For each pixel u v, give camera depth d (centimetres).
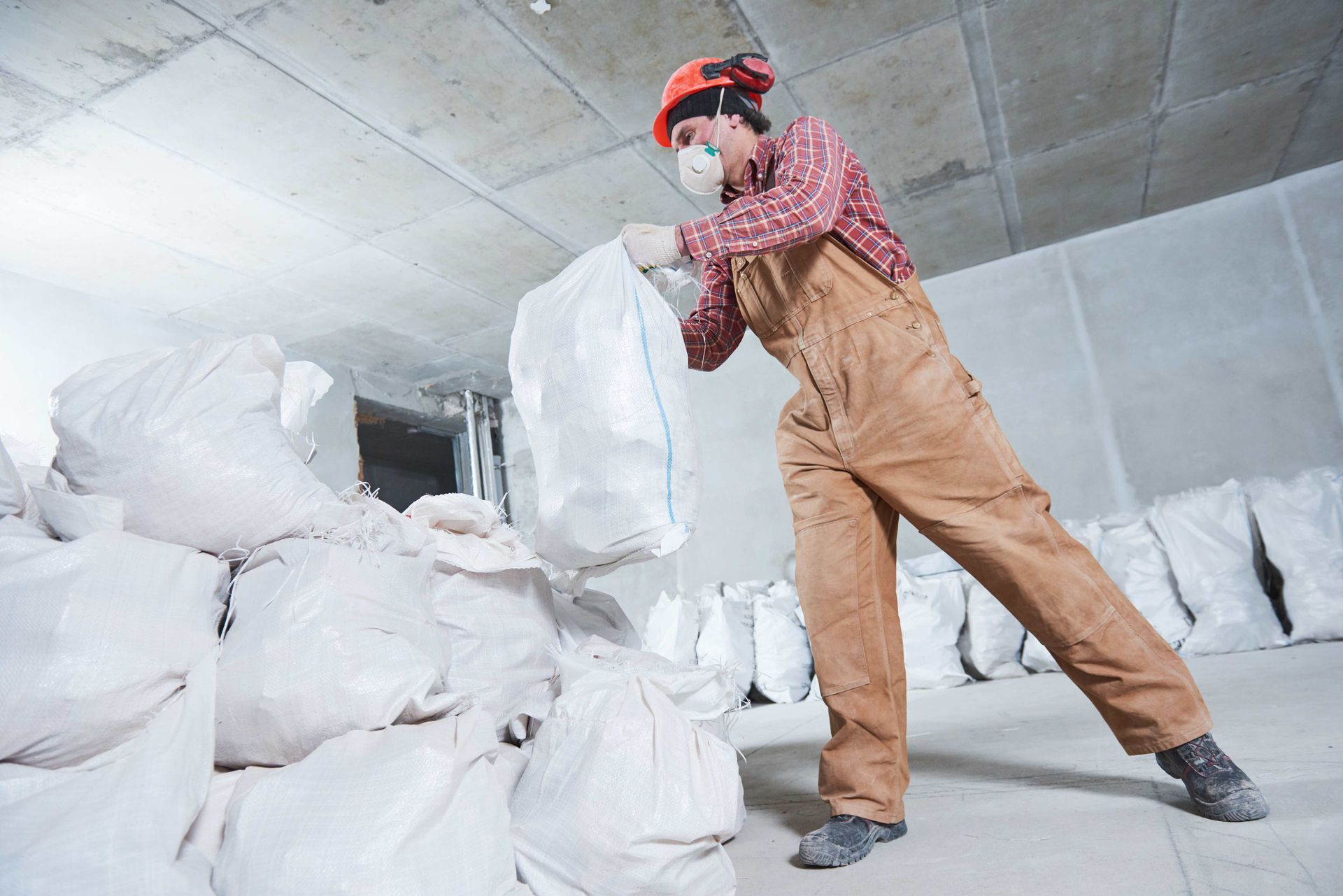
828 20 289
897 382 118
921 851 106
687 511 107
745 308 134
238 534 102
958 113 351
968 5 288
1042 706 234
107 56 272
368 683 90
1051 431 455
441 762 84
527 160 359
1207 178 422
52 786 80
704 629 400
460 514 131
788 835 127
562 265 466
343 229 402
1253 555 333
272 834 77
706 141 134
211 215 375
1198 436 425
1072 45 313
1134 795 118
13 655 82
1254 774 119
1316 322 411
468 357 599
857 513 124
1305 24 315
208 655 92
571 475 109
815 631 123
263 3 257
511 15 272
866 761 115
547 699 124
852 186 124
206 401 104
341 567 98
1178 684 107
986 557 116
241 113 309
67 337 422
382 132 329
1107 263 459
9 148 312
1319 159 413
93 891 68
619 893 87
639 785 92
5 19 253
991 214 437
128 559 90
